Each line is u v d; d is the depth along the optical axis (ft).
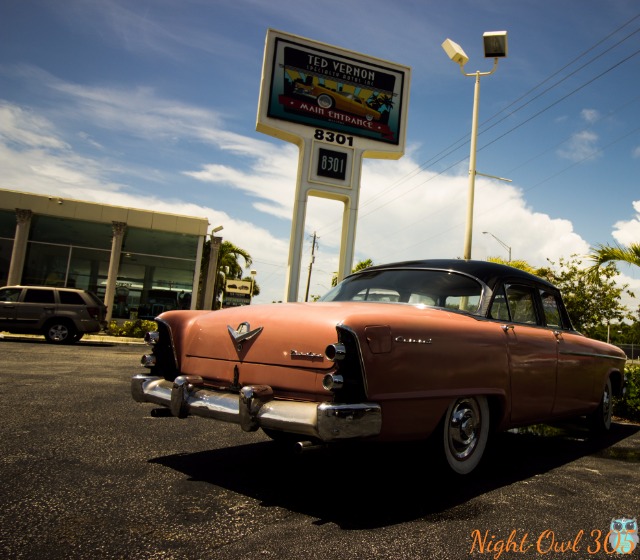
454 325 10.90
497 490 10.84
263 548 7.47
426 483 11.05
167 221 77.92
